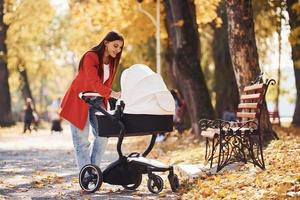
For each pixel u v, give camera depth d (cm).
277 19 2767
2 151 2175
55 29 6041
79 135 1039
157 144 2236
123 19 2866
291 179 917
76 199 946
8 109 4900
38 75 6600
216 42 3447
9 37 4841
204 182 1019
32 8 4709
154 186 1010
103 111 984
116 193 1007
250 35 1544
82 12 2834
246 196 862
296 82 2775
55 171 1425
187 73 2238
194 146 1852
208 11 2856
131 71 971
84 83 1029
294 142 1420
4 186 1126
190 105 2245
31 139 3184
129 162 1014
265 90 1111
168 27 2762
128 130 980
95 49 1031
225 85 3488
